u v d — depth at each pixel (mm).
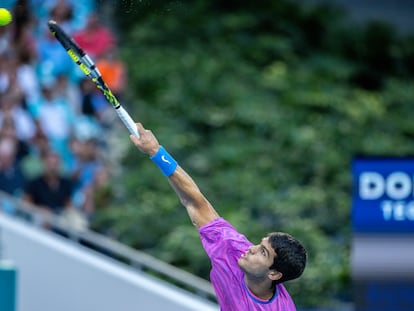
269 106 34531
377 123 35250
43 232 23516
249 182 30891
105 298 22594
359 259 19812
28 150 26609
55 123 27188
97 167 27688
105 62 28375
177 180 13742
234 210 29219
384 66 39000
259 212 30047
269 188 30891
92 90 28406
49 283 22891
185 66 35531
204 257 27094
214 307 22578
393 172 19844
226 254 13625
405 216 19781
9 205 25453
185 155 32094
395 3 41500
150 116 33281
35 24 27969
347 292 27406
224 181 30891
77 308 22703
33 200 25547
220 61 36312
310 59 37875
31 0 27906
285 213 29688
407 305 19703
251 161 32250
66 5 28000
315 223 30109
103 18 29531
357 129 34594
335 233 30125
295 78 36094
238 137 33250
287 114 34438
